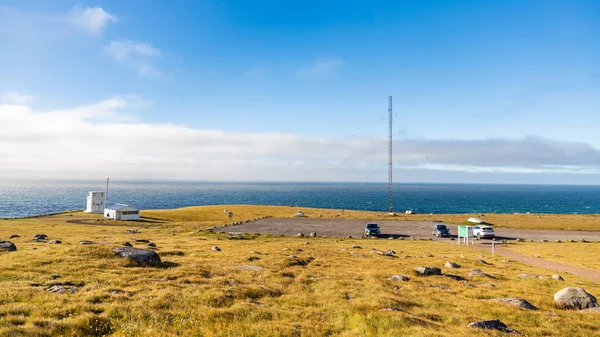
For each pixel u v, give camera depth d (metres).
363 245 53.12
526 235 69.50
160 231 71.56
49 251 27.61
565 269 36.50
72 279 20.36
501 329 16.08
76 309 14.98
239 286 21.12
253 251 39.03
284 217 105.69
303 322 15.65
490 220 94.94
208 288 20.41
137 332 13.22
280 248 44.22
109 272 22.64
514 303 20.89
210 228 75.38
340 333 14.78
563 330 16.61
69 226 77.75
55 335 12.25
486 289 25.00
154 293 18.42
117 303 16.25
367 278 26.47
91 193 119.62
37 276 20.48
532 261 41.50
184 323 14.48
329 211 124.44
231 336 13.50
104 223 89.44
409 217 104.75
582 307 21.28
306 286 23.38
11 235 53.38
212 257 33.88
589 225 84.94
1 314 13.73
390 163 127.56
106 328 13.53
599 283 29.28
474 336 14.23
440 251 48.62
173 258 31.62
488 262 39.47
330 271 29.61
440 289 24.45
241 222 89.12
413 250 48.91
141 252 27.20
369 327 15.19
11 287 17.69
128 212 100.44
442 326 16.17
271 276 25.61
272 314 16.44
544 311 20.25
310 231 73.44
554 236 68.38
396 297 20.91
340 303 19.22
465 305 20.28
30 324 12.59
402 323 15.80
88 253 26.72
